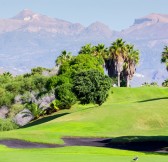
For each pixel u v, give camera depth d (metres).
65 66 138.38
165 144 64.44
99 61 153.12
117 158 40.78
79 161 38.41
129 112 94.44
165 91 155.62
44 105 130.12
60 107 131.00
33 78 135.25
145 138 68.44
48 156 41.72
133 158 38.88
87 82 113.00
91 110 101.56
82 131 83.94
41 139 65.69
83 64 135.50
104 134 76.88
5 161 38.00
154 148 61.00
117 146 63.41
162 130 83.88
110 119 91.38
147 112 94.12
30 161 38.00
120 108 98.88
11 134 70.56
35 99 131.88
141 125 89.88
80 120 92.19
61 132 78.50
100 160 39.12
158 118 92.06
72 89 115.88
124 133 79.31
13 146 59.81
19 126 124.50
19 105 129.12
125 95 150.50
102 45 169.62
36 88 133.12
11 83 134.25
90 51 167.88
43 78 134.50
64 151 48.75
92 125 88.12
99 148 52.75
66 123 90.12
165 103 100.56
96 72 114.81
